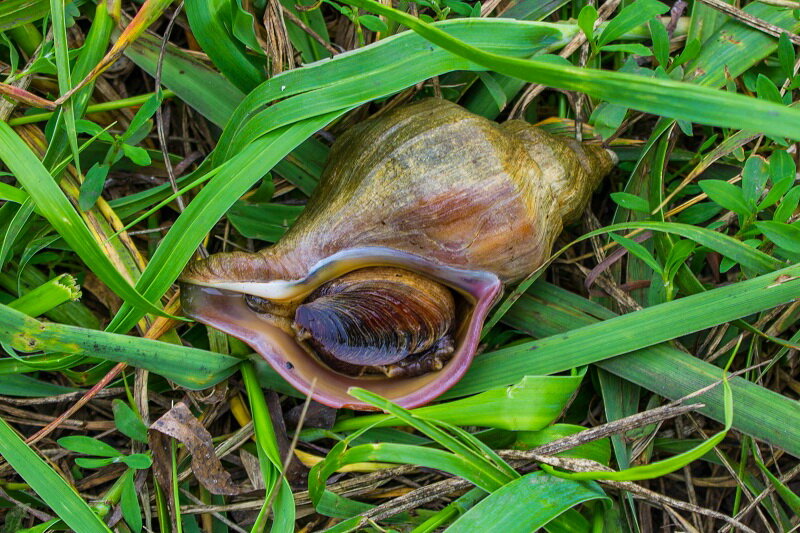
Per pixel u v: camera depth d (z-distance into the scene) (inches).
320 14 15.4
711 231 14.4
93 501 14.7
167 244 13.9
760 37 15.1
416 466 14.8
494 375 14.7
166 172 15.6
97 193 14.5
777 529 15.1
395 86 14.2
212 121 15.0
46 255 15.1
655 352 14.6
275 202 15.7
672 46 15.5
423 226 13.8
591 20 14.4
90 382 14.7
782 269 14.2
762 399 14.3
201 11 14.4
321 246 14.0
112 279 13.5
